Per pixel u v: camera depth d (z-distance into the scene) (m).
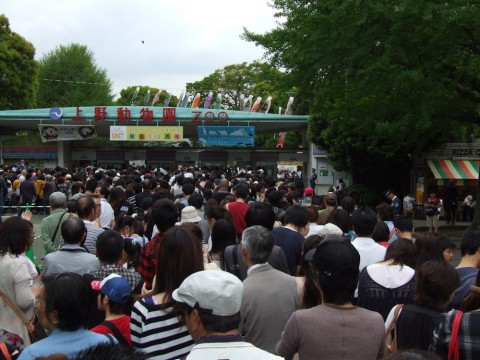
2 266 4.15
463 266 4.18
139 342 3.01
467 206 21.41
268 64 16.12
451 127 16.52
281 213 7.52
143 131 27.88
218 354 2.24
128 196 10.29
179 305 2.45
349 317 2.81
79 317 2.71
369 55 13.95
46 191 16.91
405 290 3.87
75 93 50.53
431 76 13.66
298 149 31.47
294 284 3.70
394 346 3.23
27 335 4.20
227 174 21.72
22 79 39.38
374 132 17.08
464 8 12.65
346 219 6.07
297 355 2.97
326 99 16.92
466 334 2.75
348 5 12.75
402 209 22.92
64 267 4.60
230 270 4.61
